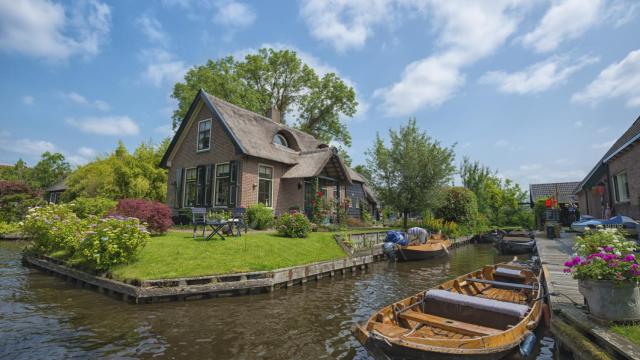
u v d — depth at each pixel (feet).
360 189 96.84
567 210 101.55
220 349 17.81
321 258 40.06
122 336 19.22
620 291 15.89
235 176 55.31
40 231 39.58
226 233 43.09
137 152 79.56
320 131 124.16
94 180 77.25
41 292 28.50
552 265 34.19
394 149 75.51
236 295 28.78
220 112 58.13
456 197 90.22
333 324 22.09
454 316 19.47
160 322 21.68
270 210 56.13
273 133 64.69
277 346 18.42
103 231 30.14
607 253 16.35
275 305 26.27
